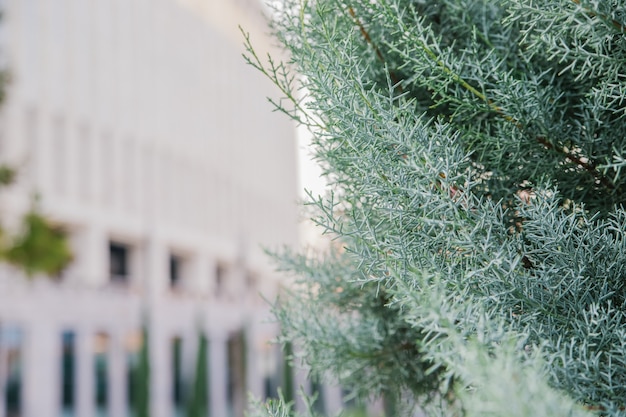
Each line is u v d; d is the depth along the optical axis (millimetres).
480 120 1272
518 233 1155
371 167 1054
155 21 46281
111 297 35281
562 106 1264
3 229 28953
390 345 1796
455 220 1030
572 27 1042
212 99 52344
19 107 34531
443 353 781
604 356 1022
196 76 50531
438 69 1150
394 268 1056
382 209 1063
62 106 37344
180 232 45594
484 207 1051
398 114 1064
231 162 53531
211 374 41812
